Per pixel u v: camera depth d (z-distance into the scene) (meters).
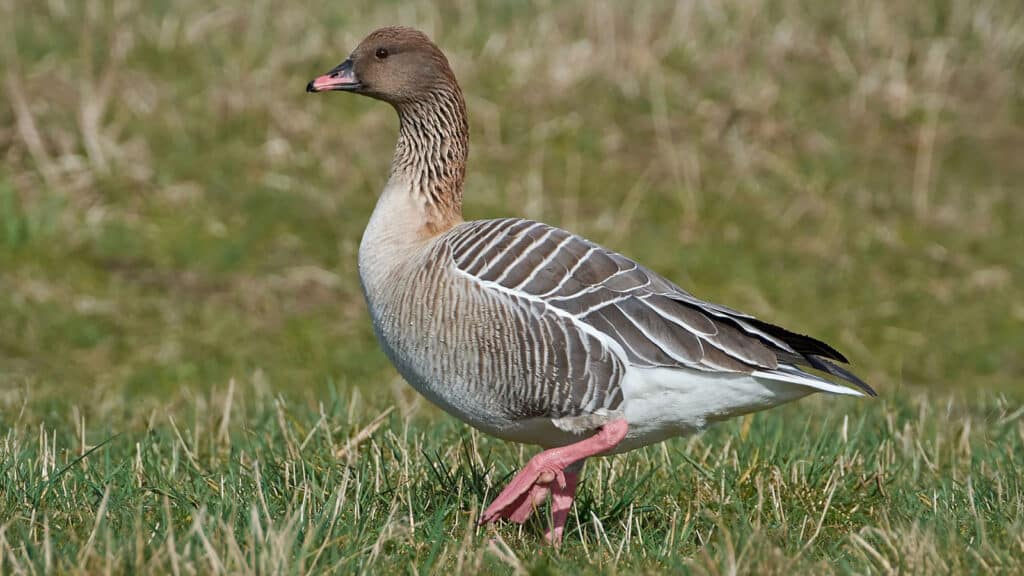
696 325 7.57
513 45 20.70
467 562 6.88
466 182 17.89
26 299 14.77
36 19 20.20
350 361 14.18
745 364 7.50
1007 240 17.56
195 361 13.90
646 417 7.64
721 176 18.61
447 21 21.22
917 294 16.28
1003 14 22.22
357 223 16.92
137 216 16.64
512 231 7.80
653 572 6.77
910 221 17.91
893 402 11.24
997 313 15.91
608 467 8.89
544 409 7.59
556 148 18.94
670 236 17.22
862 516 8.03
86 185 16.86
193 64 19.52
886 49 21.39
